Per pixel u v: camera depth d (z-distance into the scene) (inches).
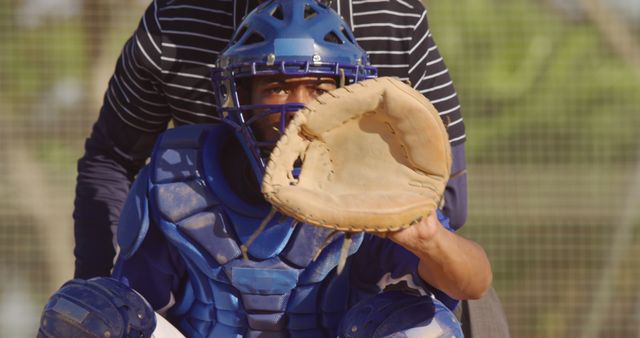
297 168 271.0
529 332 902.4
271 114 274.5
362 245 283.0
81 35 1030.4
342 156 253.0
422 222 251.6
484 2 990.4
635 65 990.4
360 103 248.7
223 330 287.4
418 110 247.3
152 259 292.0
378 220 245.3
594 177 927.0
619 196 919.7
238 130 279.4
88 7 1026.7
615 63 992.9
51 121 1003.3
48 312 269.7
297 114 249.9
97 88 1024.9
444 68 355.6
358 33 335.9
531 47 988.6
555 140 956.6
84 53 1029.8
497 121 970.7
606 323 906.1
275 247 275.7
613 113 961.5
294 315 282.8
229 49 283.3
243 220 280.4
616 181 926.4
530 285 911.0
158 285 293.7
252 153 279.4
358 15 335.3
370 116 251.6
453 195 358.3
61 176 997.8
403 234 252.4
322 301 283.0
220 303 284.5
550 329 895.7
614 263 904.9
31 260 984.3
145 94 347.3
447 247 256.2
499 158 954.1
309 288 280.7
